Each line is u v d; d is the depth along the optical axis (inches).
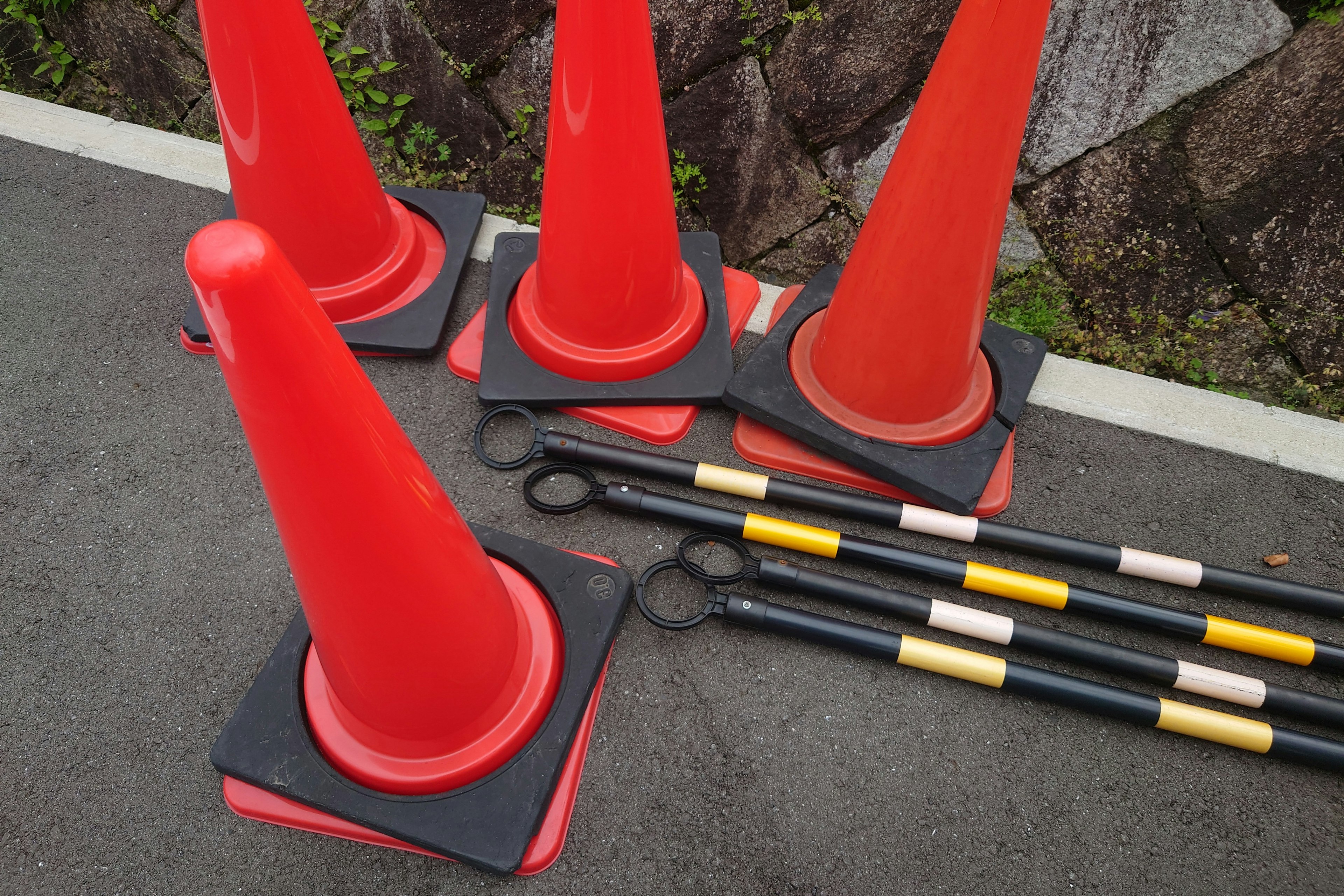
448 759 63.7
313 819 66.4
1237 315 110.6
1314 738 69.9
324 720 66.3
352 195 90.4
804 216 125.3
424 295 100.6
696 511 81.5
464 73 127.7
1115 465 90.6
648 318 88.9
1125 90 100.1
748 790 69.9
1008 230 115.9
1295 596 77.8
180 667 76.9
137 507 87.7
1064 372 98.0
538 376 91.8
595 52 69.0
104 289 107.6
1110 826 68.9
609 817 68.1
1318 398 111.7
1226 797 70.3
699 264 102.2
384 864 65.5
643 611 75.0
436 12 123.1
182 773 70.4
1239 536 85.7
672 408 92.0
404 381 97.1
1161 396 96.0
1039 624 79.2
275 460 44.9
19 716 73.9
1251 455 91.4
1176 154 102.9
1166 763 71.9
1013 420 86.1
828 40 108.0
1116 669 73.3
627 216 79.4
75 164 123.5
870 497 83.5
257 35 75.9
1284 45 92.0
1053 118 105.1
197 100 148.3
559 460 87.7
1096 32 97.2
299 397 42.0
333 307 95.7
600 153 74.9
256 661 77.4
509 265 101.4
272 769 64.2
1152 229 109.0
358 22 129.0
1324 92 93.0
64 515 87.1
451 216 108.3
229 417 95.5
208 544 85.0
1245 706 72.7
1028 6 57.2
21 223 115.0
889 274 74.5
